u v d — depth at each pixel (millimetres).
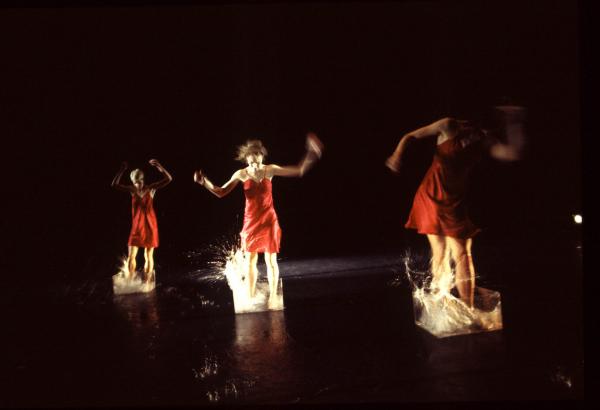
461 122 4066
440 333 3828
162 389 3117
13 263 9273
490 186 10492
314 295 5609
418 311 4148
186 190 11016
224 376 3273
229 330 4359
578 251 7223
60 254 9797
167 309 5305
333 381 3080
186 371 3406
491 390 2826
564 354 3297
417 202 4070
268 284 5039
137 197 6312
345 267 7473
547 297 4777
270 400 2865
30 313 5480
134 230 6293
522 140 4359
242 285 4980
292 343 3889
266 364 3453
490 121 4340
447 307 3871
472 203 10570
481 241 8875
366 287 5945
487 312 3879
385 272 6918
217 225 11234
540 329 3828
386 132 11195
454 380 2988
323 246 9656
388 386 2955
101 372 3480
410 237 10234
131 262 6312
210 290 6234
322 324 4379
